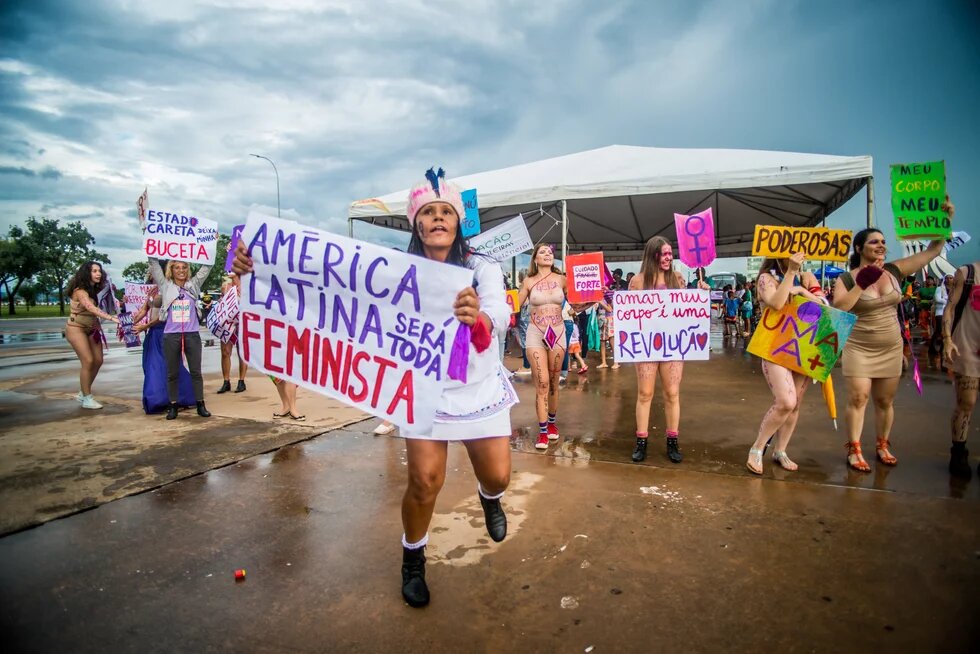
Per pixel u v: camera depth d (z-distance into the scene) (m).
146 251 5.37
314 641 2.02
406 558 2.29
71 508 3.22
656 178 9.55
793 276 3.61
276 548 2.73
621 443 4.60
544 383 4.42
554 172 11.24
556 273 4.52
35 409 6.06
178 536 2.87
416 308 2.13
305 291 2.23
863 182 9.38
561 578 2.43
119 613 2.19
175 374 5.51
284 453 4.30
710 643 1.98
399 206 11.24
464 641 2.01
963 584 2.33
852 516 3.05
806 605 2.20
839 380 7.72
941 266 8.89
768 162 9.52
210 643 2.01
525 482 3.63
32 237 62.53
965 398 3.64
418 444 2.13
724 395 6.70
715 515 3.08
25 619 2.15
